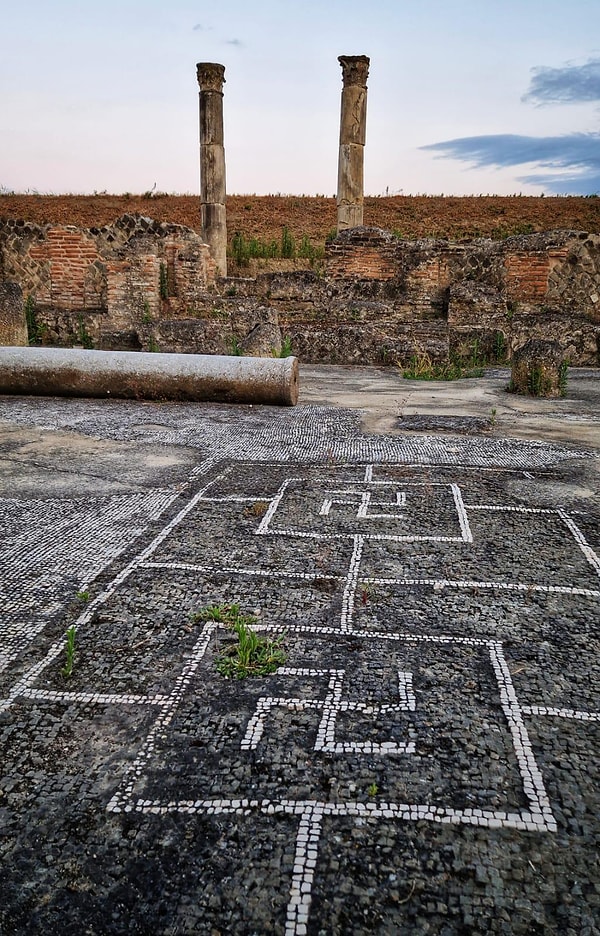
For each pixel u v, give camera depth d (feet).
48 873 5.43
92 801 6.12
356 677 7.88
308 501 13.76
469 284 42.60
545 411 23.61
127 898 5.23
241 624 8.60
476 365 38.83
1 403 24.45
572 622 9.06
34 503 13.60
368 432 19.97
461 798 6.13
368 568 10.66
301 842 5.69
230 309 44.42
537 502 13.66
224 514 13.05
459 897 5.23
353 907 5.16
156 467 16.20
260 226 81.76
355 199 53.16
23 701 7.47
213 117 53.31
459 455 17.24
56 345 43.96
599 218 80.74
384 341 39.09
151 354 25.64
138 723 7.13
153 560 10.93
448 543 11.63
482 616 9.21
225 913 5.11
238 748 6.75
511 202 95.55
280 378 24.12
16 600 9.59
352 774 6.40
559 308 42.47
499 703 7.41
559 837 5.74
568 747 6.77
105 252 43.29
